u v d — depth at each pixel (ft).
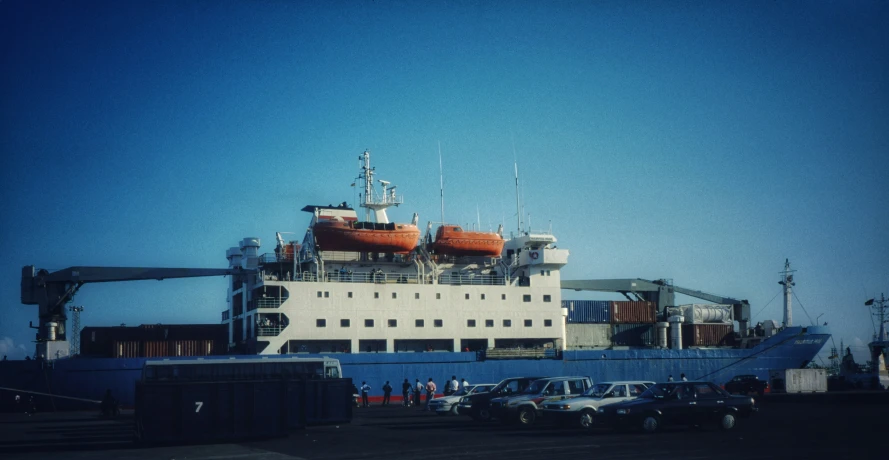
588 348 226.38
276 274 205.05
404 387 180.14
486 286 209.56
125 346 192.65
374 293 198.80
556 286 216.74
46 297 189.06
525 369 206.28
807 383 219.20
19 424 142.31
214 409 101.76
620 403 102.32
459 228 209.36
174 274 193.47
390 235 196.75
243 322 203.82
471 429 114.21
